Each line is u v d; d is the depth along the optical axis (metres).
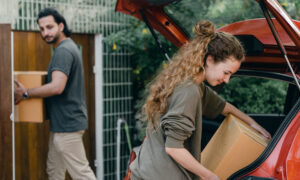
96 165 4.50
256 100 4.55
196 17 2.76
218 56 1.60
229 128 1.96
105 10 4.34
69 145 3.19
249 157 1.78
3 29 3.01
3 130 3.08
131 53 4.51
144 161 1.73
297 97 2.94
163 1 2.30
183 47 1.75
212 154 1.95
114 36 4.30
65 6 4.09
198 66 1.60
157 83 1.71
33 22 3.95
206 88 2.09
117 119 4.56
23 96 3.04
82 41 4.36
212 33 1.67
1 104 3.04
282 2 4.47
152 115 1.72
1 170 3.12
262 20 2.26
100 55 4.39
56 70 3.05
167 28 2.57
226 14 3.89
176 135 1.54
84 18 4.21
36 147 4.21
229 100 4.49
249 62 2.31
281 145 1.68
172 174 1.64
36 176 4.22
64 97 3.15
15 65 3.99
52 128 3.19
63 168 3.41
